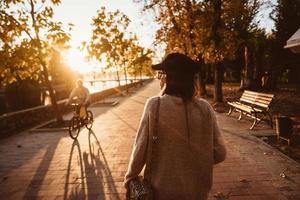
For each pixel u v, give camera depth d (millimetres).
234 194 4949
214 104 18016
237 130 10180
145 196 1772
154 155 1835
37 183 5949
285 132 8211
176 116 1817
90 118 11859
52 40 11906
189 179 1818
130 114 16141
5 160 7785
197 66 1936
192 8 18672
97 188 5547
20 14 11695
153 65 1956
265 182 5453
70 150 8508
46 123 13336
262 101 11141
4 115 11734
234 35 18422
